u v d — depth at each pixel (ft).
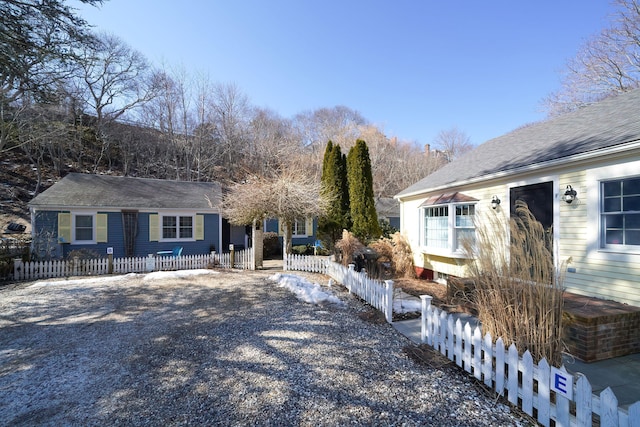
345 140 100.48
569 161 17.69
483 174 24.11
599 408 6.96
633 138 14.60
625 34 52.65
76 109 77.41
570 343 13.50
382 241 36.32
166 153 93.45
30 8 17.53
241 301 22.33
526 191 21.29
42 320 18.52
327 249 47.14
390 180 101.09
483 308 11.24
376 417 8.62
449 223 27.53
